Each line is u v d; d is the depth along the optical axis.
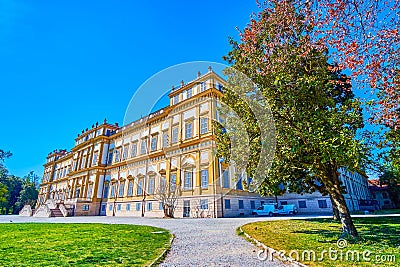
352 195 35.56
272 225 11.97
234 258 5.68
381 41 5.01
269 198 27.75
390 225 11.29
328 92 9.29
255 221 14.91
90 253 6.26
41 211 37.09
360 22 5.05
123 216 29.05
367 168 7.55
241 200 23.34
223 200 20.48
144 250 6.57
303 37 7.56
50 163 58.16
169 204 20.70
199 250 6.57
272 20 7.75
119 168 33.28
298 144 7.11
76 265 5.11
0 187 51.12
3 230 12.36
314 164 8.16
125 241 8.05
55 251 6.57
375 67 5.12
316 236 8.34
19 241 8.48
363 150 6.55
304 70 8.12
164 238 8.64
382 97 5.68
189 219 18.16
